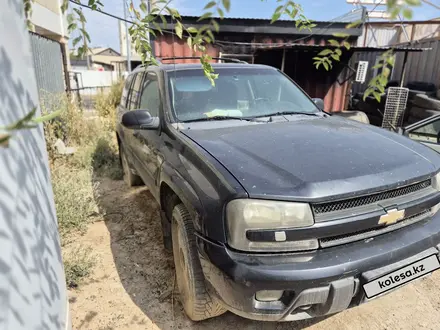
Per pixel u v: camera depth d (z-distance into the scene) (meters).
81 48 2.04
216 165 2.06
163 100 3.09
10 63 1.46
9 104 1.40
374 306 2.59
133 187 4.99
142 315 2.53
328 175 1.92
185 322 2.46
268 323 2.45
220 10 1.12
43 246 1.72
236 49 8.84
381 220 1.95
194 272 2.23
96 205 4.17
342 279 1.81
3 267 1.20
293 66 9.22
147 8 1.90
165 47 8.30
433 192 2.23
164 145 2.82
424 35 9.41
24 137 1.59
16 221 1.37
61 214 3.62
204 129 2.75
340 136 2.52
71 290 2.79
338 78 9.34
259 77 3.58
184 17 5.92
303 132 2.59
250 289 1.77
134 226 3.85
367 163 2.07
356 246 1.92
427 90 8.82
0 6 1.38
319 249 1.86
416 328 2.36
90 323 2.44
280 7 1.58
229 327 2.42
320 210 1.85
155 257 3.25
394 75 10.75
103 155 6.09
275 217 1.79
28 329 1.37
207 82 3.30
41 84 6.22
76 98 8.35
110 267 3.10
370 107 9.01
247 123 2.92
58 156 5.89
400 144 2.45
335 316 2.49
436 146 4.07
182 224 2.36
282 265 1.77
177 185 2.32
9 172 1.34
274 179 1.89
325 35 8.80
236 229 1.82
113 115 8.66
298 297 1.78
